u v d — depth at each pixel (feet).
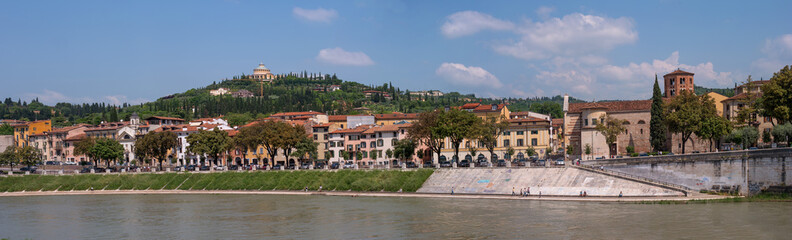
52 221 432.25
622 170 477.77
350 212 432.25
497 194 484.33
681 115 506.89
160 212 464.24
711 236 315.58
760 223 339.16
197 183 627.46
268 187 591.37
